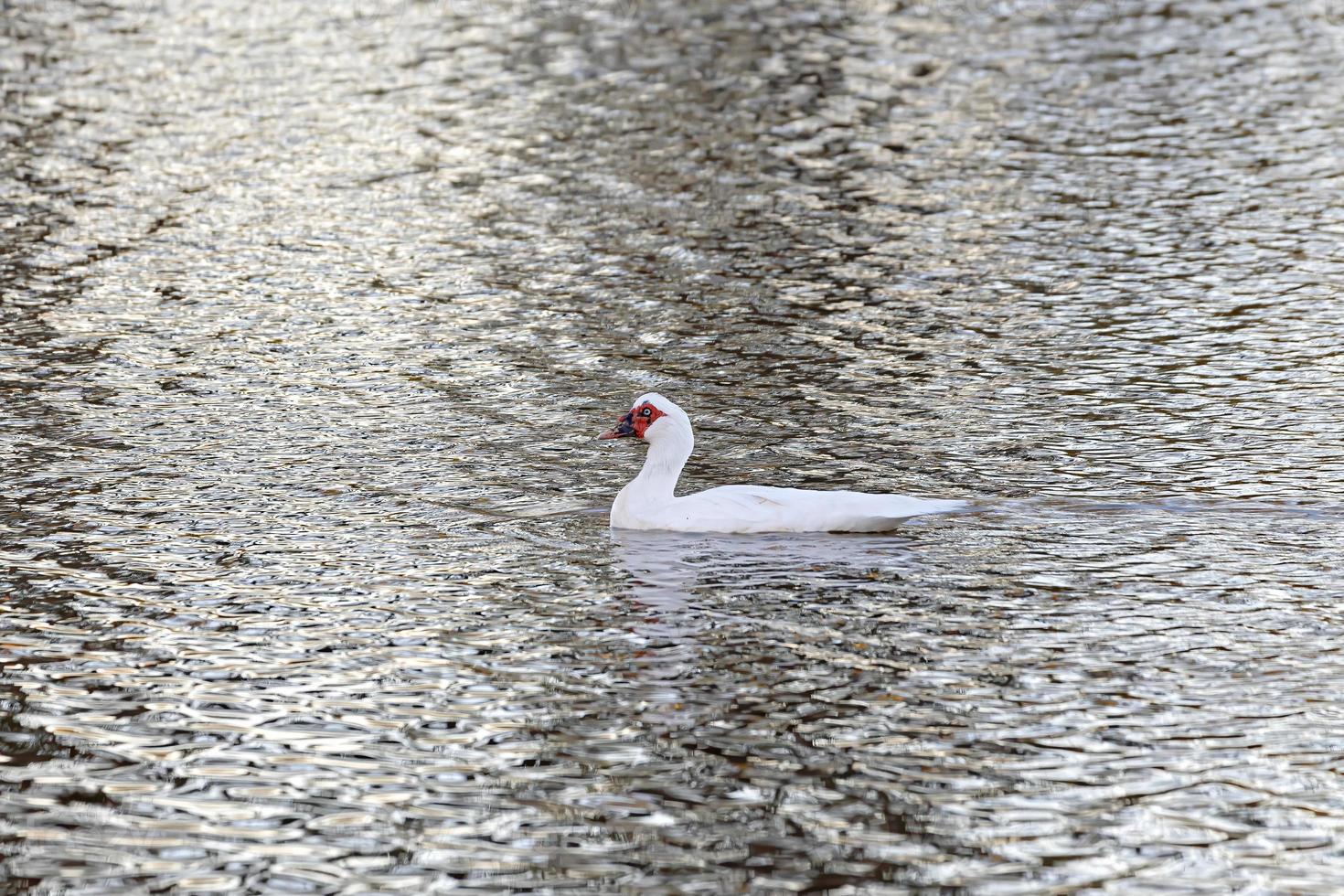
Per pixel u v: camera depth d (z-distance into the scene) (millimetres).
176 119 36156
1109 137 33750
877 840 10148
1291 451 17656
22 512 16203
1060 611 13500
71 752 11391
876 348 22078
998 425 18938
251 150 33594
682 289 24859
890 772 10969
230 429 18984
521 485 17188
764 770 11031
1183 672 12312
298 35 45375
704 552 15055
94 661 12820
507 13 48188
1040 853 9969
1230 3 48250
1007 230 27703
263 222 28656
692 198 29828
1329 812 10328
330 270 25984
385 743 11484
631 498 15875
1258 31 44031
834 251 26672
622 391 20438
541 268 25969
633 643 13055
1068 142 33469
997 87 38375
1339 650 12617
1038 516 15859
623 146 33531
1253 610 13414
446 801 10711
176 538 15523
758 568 14602
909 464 17641
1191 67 39969
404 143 34062
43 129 35125
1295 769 10859
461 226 28359
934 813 10445
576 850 10102
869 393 20266
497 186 30844
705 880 9742
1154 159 31953
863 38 44125
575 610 13742
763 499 15609
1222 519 15633
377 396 20281
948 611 13562
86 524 15891
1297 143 32719
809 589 14086
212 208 29578
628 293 24641
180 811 10625
